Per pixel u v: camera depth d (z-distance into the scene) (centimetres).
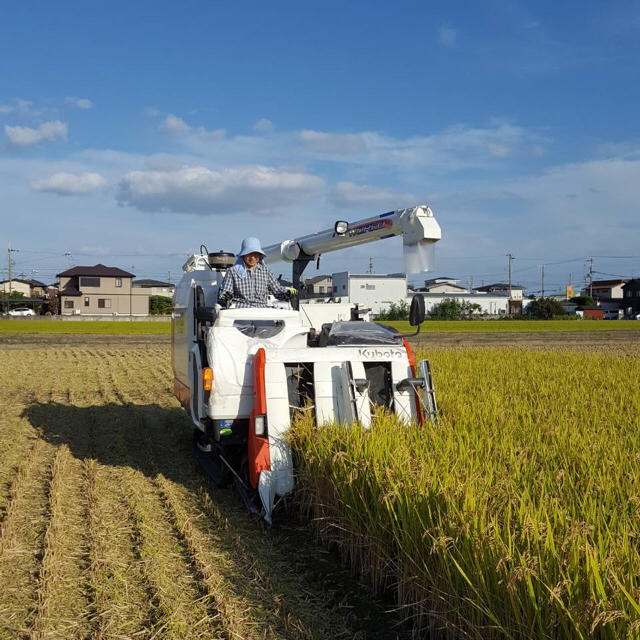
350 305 864
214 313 714
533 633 328
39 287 10994
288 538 593
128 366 2078
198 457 843
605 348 2967
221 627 427
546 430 673
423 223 693
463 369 1409
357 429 566
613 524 382
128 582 492
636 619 282
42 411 1252
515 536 368
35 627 421
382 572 488
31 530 594
